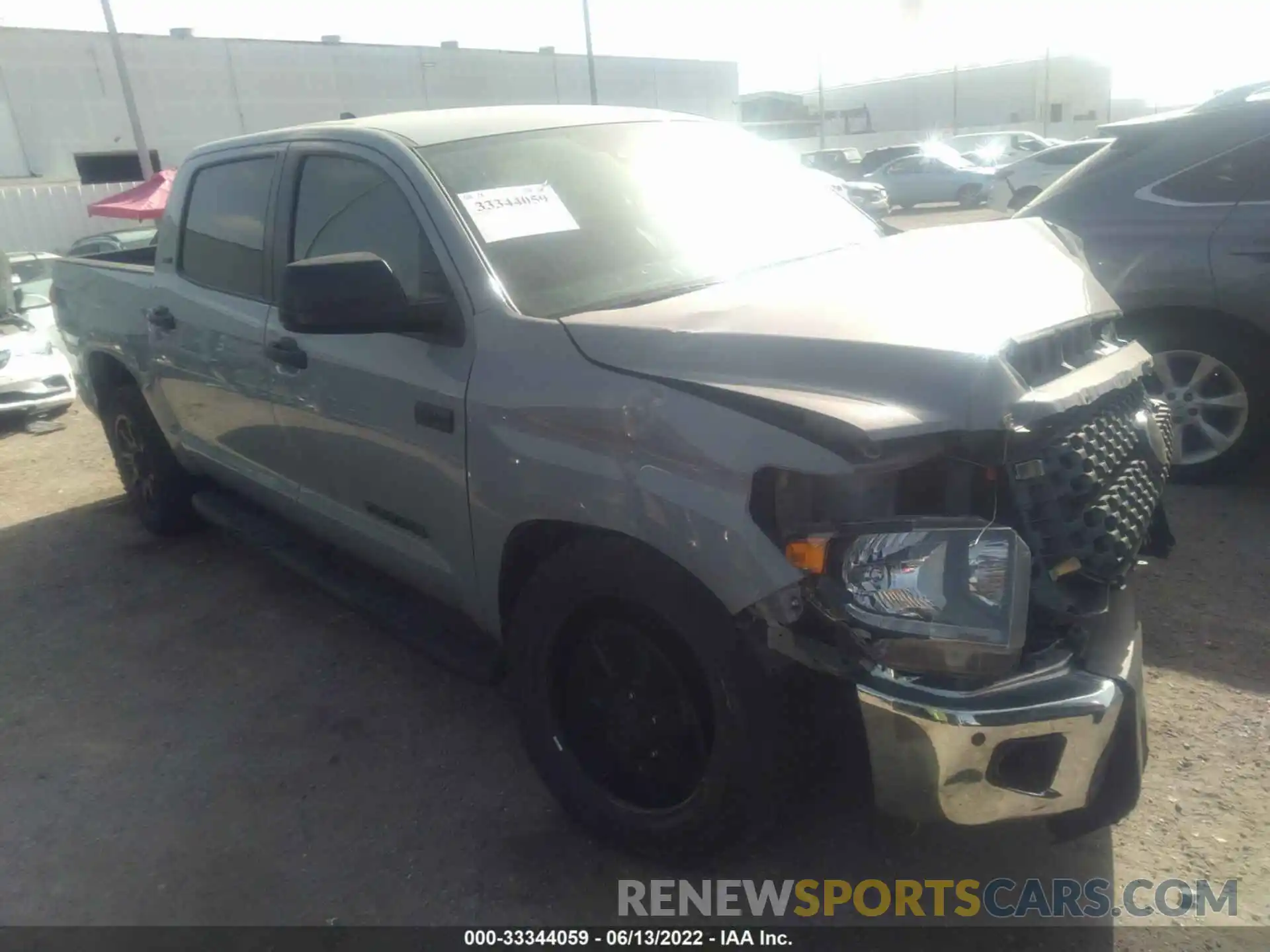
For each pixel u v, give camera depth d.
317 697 3.87
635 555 2.53
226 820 3.19
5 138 30.67
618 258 3.14
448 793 3.24
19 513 6.37
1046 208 5.26
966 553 2.20
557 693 2.87
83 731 3.77
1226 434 4.91
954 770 2.19
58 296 5.71
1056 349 2.54
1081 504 2.40
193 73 33.25
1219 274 4.70
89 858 3.07
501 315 2.86
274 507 4.19
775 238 3.44
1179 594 4.00
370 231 3.35
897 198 28.27
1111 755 2.33
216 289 4.17
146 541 5.62
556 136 3.51
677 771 2.68
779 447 2.25
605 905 2.73
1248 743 3.11
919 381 2.25
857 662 2.23
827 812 2.96
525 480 2.73
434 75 38.16
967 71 56.50
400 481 3.25
